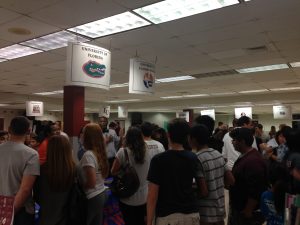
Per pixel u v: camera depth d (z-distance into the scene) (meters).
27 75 8.55
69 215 2.29
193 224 1.91
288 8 3.82
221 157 2.39
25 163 2.23
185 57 6.30
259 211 2.40
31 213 2.32
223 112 19.83
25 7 3.83
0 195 2.11
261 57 6.27
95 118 22.02
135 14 4.08
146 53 6.01
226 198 5.38
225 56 6.21
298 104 13.34
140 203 2.97
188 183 1.95
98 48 4.61
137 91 5.42
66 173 2.25
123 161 3.03
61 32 4.86
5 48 5.86
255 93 12.01
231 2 3.72
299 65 7.02
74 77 4.34
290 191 1.87
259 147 4.85
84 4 3.73
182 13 4.07
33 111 12.30
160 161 1.94
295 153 1.98
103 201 2.60
